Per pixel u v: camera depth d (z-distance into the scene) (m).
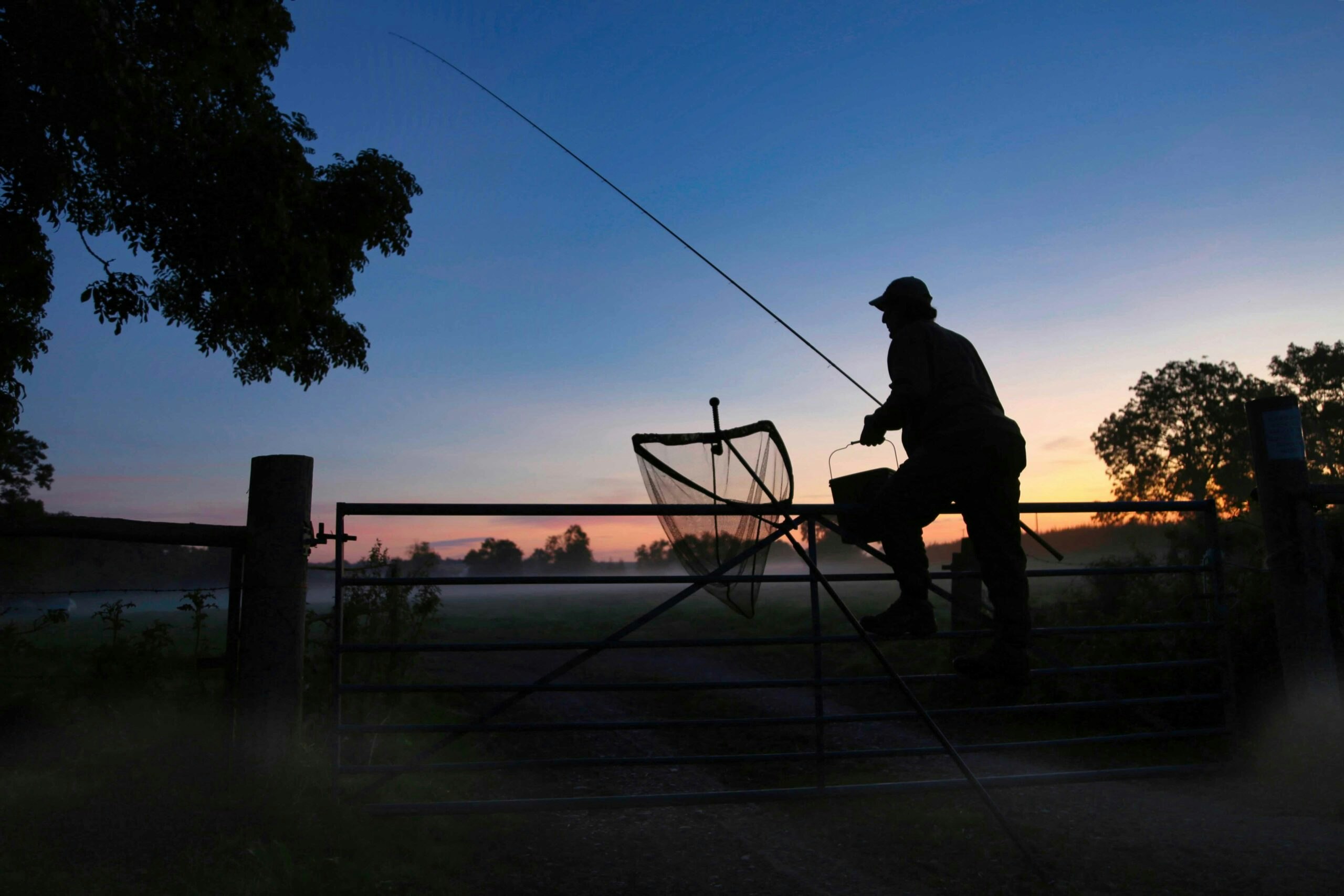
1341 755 4.29
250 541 4.00
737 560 4.00
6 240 10.21
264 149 11.09
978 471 3.23
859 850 3.42
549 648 3.88
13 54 9.09
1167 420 68.44
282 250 11.28
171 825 3.31
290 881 2.89
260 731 3.88
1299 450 4.97
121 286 11.02
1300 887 2.94
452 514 3.98
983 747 4.25
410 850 3.33
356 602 5.54
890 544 3.38
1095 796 4.16
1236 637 5.52
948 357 3.40
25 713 3.83
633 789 5.12
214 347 12.55
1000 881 3.06
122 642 4.14
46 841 3.11
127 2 10.04
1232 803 4.00
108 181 10.97
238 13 10.88
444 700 8.13
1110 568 4.46
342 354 12.93
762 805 4.10
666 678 10.28
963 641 8.15
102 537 3.71
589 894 2.95
